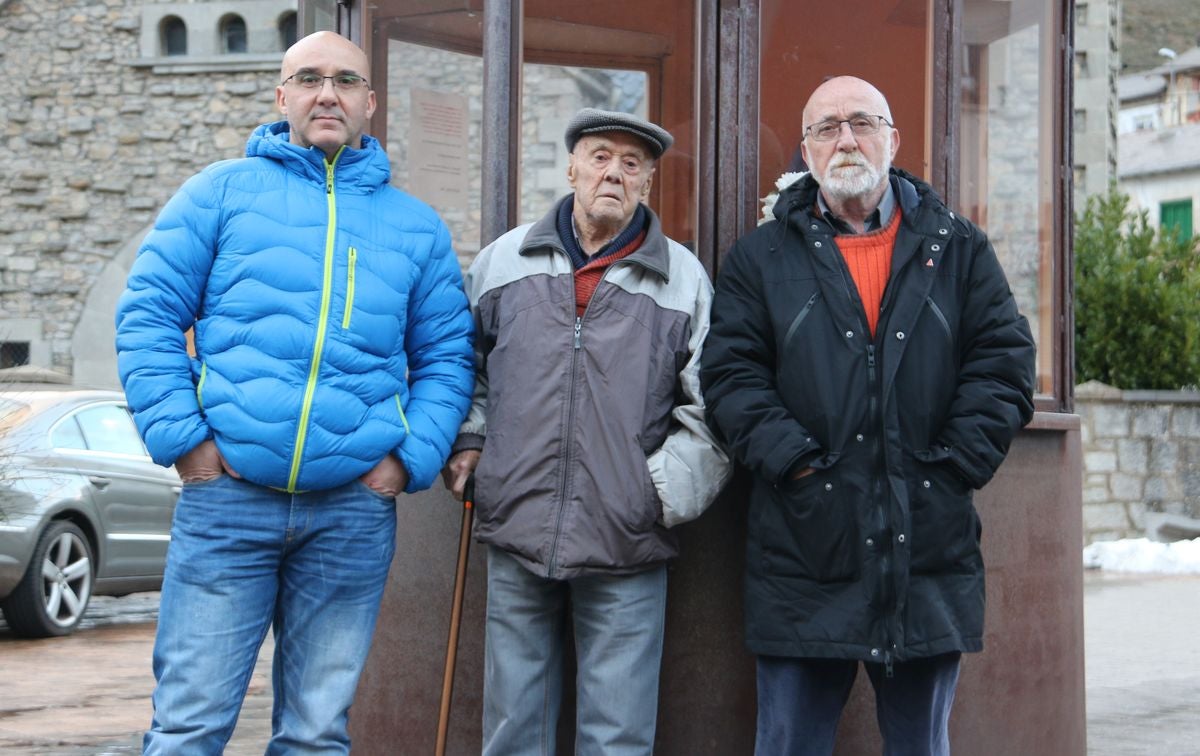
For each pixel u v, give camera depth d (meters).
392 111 4.20
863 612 3.20
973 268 3.36
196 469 3.10
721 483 3.44
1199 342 15.07
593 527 3.32
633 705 3.41
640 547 3.36
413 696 3.96
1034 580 4.12
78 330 17.09
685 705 3.84
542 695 3.52
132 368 3.05
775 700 3.35
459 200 4.08
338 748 3.23
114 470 9.16
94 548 8.96
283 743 3.23
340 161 3.25
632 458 3.34
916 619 3.21
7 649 8.01
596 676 3.42
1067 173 4.37
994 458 3.25
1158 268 15.38
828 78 4.06
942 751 3.45
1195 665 7.31
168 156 17.05
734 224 3.93
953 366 3.31
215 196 3.13
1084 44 20.70
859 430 3.23
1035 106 4.30
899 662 3.36
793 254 3.37
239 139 16.97
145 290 3.08
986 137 4.21
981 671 3.99
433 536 3.94
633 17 4.01
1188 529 14.05
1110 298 15.17
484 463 3.42
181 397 3.06
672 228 4.00
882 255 3.37
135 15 17.00
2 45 17.17
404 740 3.96
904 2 4.10
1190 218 36.94
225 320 3.10
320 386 3.09
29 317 17.11
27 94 17.16
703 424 3.42
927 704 3.36
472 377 3.42
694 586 3.84
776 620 3.29
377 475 3.23
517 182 4.07
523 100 4.09
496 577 3.50
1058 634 4.19
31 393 9.21
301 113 3.23
